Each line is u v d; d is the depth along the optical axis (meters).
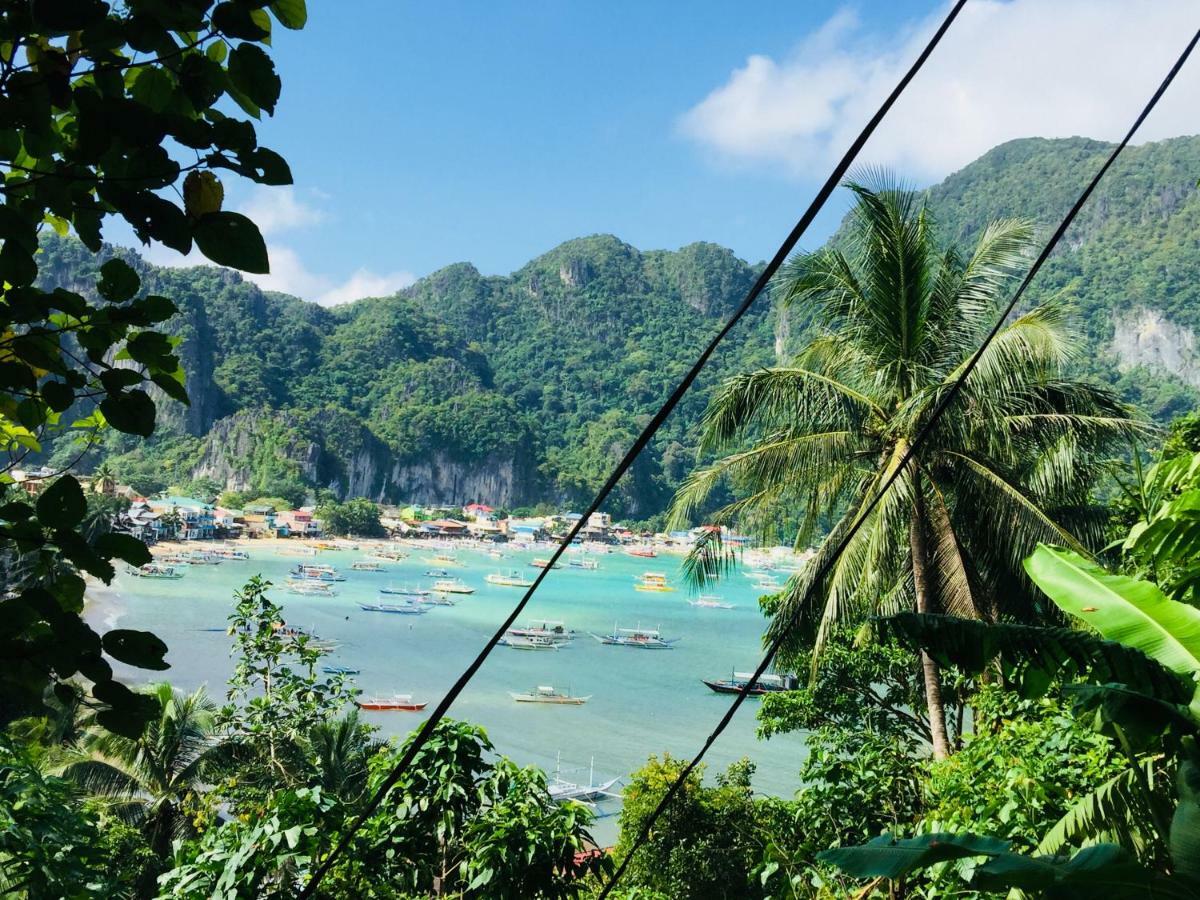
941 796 7.63
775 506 13.91
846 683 15.66
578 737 48.69
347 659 66.56
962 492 12.98
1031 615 13.69
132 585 92.75
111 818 15.18
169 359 1.65
